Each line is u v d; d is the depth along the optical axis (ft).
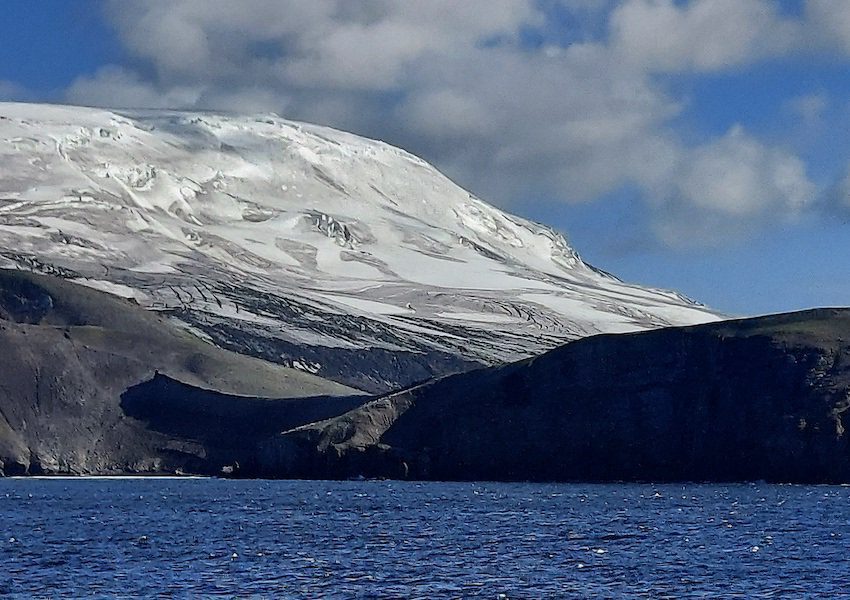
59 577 460.55
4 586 440.45
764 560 495.41
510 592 424.46
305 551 531.50
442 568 478.59
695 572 464.65
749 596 415.03
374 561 498.28
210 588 434.30
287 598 414.41
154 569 479.00
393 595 419.33
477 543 557.74
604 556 510.17
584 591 425.69
